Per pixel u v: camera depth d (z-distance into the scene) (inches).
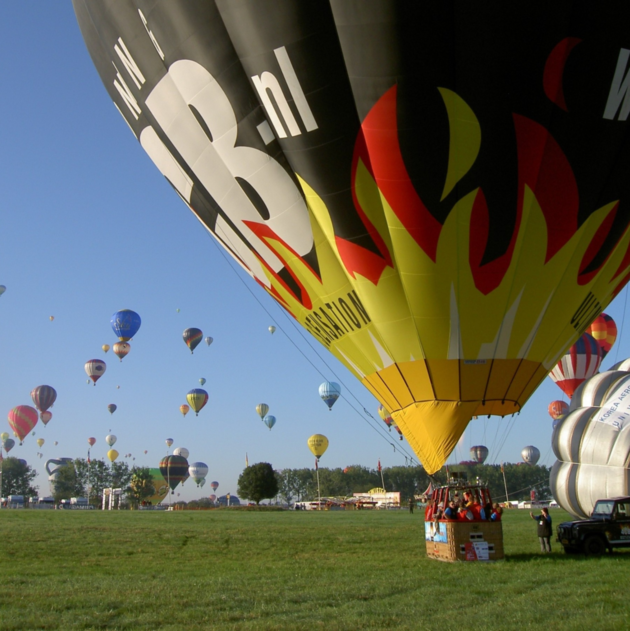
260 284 703.1
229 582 423.5
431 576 440.8
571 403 884.6
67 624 294.8
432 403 592.4
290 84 555.5
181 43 598.2
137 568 512.1
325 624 293.3
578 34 514.3
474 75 521.0
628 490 737.0
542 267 581.0
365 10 512.4
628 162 576.1
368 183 566.3
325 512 2156.7
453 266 568.1
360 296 605.3
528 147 544.4
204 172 649.6
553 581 414.0
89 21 687.1
